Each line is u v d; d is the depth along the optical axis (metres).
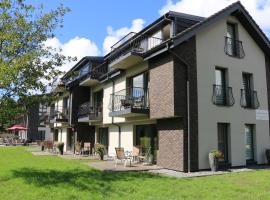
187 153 13.72
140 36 18.08
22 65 10.76
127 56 16.02
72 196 8.52
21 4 11.80
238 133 15.77
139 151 17.06
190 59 14.42
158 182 10.55
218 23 15.92
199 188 9.59
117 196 8.52
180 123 13.94
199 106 14.38
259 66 17.52
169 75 14.09
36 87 11.58
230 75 15.96
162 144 15.09
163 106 14.38
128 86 19.05
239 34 16.89
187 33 13.93
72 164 15.78
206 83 14.85
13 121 11.54
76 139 25.72
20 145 40.03
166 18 15.30
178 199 8.18
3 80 10.30
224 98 15.75
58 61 12.16
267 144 17.08
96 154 22.41
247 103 16.73
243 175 12.25
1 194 8.75
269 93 17.77
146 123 17.30
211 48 15.36
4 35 10.79
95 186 9.80
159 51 14.51
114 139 21.47
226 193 8.85
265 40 17.28
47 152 25.59
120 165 15.55
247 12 16.61
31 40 11.48
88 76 23.81
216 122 14.93
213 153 13.99
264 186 9.89
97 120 22.92
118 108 19.69
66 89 27.22
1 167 14.28
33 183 10.25
